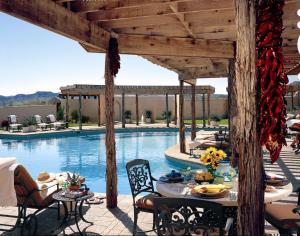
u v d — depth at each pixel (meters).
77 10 4.77
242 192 2.60
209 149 4.17
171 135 21.31
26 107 25.75
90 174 11.20
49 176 6.05
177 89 21.86
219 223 2.65
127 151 15.66
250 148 2.55
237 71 2.60
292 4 4.95
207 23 5.52
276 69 2.38
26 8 3.73
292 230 3.38
